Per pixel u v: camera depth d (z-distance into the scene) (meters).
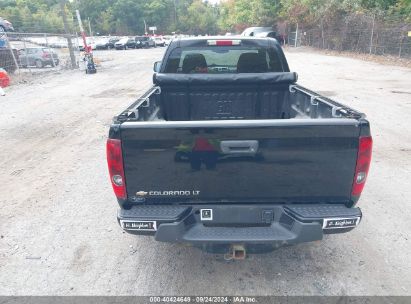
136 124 2.55
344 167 2.63
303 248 3.70
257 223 2.80
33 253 3.72
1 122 9.30
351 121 2.53
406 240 3.81
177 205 2.80
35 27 84.38
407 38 21.62
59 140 7.68
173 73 4.77
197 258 3.59
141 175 2.68
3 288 3.19
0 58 19.53
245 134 2.54
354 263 3.44
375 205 4.59
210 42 4.61
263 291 3.09
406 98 11.03
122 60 29.97
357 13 27.34
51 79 18.16
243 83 4.77
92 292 3.13
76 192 5.15
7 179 5.67
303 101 4.32
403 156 6.23
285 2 41.47
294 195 2.72
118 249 3.77
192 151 2.60
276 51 4.69
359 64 20.72
